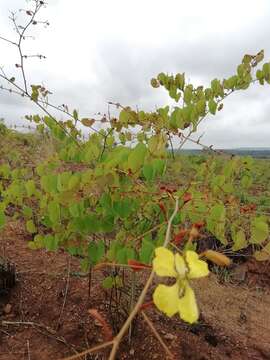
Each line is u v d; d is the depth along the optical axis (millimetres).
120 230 2479
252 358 2721
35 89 2580
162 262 830
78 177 1958
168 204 2205
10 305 2926
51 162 2781
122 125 2492
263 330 3184
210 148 2307
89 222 2182
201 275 815
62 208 2299
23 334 2635
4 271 3076
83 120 2438
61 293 3064
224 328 3070
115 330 2586
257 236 2145
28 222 2686
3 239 3891
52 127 2758
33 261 3549
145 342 2623
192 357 2580
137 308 877
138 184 2096
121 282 2650
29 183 2537
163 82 2668
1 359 2371
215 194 2387
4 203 2645
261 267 4320
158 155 1987
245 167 2793
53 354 2451
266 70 2549
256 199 5996
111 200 2033
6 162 4883
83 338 2604
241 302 3648
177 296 801
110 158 2086
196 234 998
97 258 2338
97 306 2891
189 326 2934
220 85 2572
